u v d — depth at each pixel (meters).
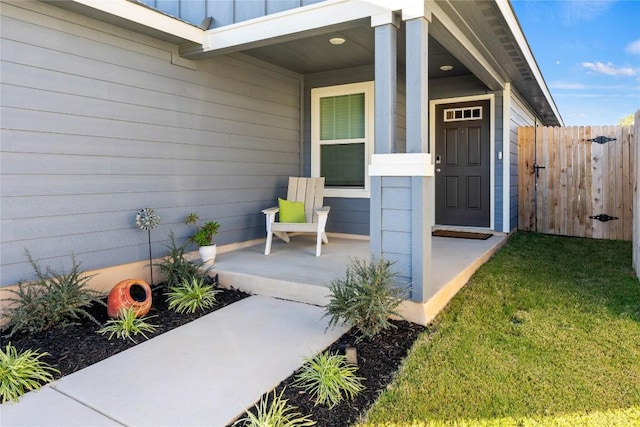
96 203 3.74
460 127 6.70
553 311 3.37
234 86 5.14
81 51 3.58
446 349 2.74
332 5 3.57
